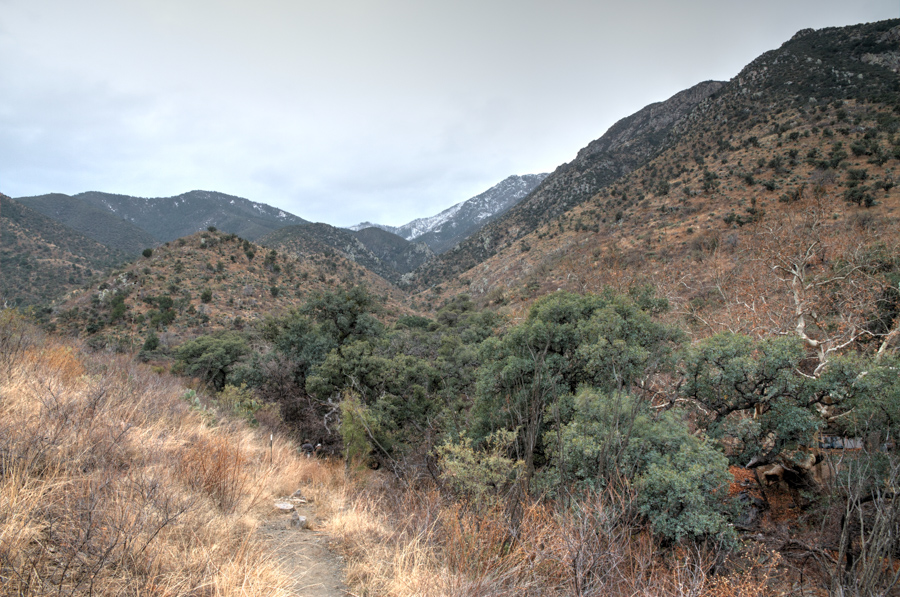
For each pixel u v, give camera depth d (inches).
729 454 387.2
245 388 596.1
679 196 2891.2
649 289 564.7
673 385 425.7
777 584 222.1
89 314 2443.4
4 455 113.7
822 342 473.4
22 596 78.9
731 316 637.9
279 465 244.8
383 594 120.8
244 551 124.6
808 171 2301.9
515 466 208.7
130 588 91.9
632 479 233.9
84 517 102.5
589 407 305.0
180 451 178.7
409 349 1031.0
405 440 480.1
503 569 138.3
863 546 183.9
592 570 137.9
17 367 192.4
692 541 226.8
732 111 4003.4
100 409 173.2
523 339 434.0
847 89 3270.2
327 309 894.4
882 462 253.1
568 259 2596.0
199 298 2810.0
